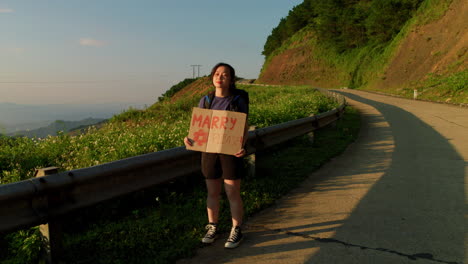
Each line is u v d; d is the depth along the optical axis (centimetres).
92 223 356
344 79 7256
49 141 746
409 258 276
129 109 2081
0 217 229
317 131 1065
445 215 367
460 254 281
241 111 304
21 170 540
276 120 1027
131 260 276
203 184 488
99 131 1023
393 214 374
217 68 302
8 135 737
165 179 382
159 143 626
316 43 8856
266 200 424
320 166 621
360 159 672
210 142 303
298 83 8600
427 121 1283
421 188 468
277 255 287
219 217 372
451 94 2438
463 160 631
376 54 6062
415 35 4634
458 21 3900
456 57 3256
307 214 382
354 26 7269
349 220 360
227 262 277
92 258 278
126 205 407
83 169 287
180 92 9181
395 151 739
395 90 3956
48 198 258
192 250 298
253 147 527
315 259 278
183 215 376
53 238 265
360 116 1598
